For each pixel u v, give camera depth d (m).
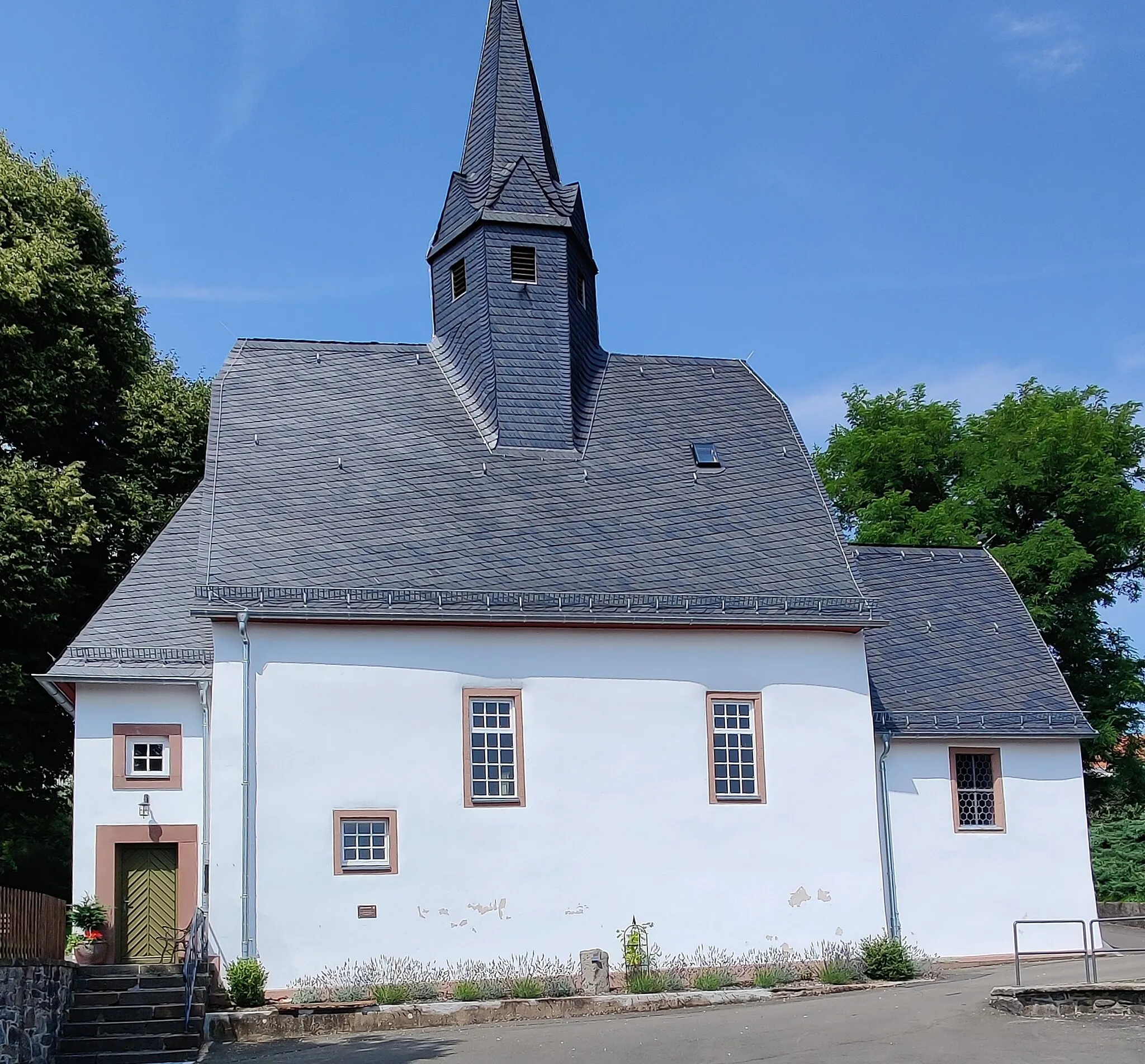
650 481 29.98
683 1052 18.97
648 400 31.97
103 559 35.06
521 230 31.16
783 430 32.28
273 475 27.81
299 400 29.50
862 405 48.75
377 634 25.94
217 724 24.92
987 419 46.75
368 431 29.25
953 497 43.69
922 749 29.83
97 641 26.11
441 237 32.19
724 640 27.84
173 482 36.84
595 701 26.88
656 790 26.86
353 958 24.73
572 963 25.77
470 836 25.72
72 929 25.11
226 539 26.34
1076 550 40.66
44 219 35.94
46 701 32.72
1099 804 43.53
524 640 26.72
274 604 25.44
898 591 33.12
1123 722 41.31
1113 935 33.47
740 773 27.56
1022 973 26.28
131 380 37.19
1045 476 43.00
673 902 26.55
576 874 26.14
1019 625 32.97
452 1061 19.02
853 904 27.53
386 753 25.56
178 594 27.27
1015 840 30.02
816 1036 19.75
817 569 29.02
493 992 24.02
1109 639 42.91
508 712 26.47
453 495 28.41
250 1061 20.17
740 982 25.75
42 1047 20.64
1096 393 46.50
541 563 27.59
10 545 31.08
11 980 19.20
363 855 25.22
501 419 29.84
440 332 31.98
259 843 24.69
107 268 37.94
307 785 25.09
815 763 27.89
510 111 32.84
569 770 26.48
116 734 25.70
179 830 25.58
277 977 24.31
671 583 27.91
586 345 32.19
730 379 33.22
